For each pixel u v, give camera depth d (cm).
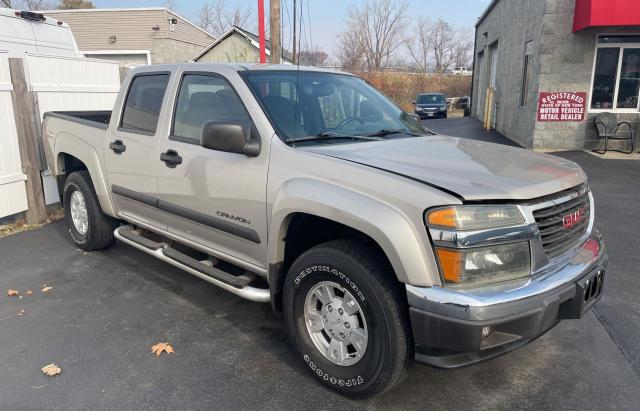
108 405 302
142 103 452
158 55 2772
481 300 247
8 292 456
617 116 1309
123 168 462
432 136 398
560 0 1269
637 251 554
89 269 517
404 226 259
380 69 4597
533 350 362
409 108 3512
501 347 270
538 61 1330
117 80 879
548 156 351
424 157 314
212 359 351
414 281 258
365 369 288
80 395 311
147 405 302
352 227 279
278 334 387
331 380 308
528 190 268
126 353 359
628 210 727
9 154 647
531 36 1426
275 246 327
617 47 1288
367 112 411
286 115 352
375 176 279
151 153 424
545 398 308
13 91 642
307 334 322
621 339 375
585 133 1338
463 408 299
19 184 663
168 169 406
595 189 873
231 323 404
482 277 255
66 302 441
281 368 341
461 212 251
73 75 776
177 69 419
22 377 330
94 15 2748
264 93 360
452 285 253
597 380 325
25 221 688
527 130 1441
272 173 327
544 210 276
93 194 530
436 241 252
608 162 1159
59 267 522
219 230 374
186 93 407
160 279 492
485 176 278
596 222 666
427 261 256
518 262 262
